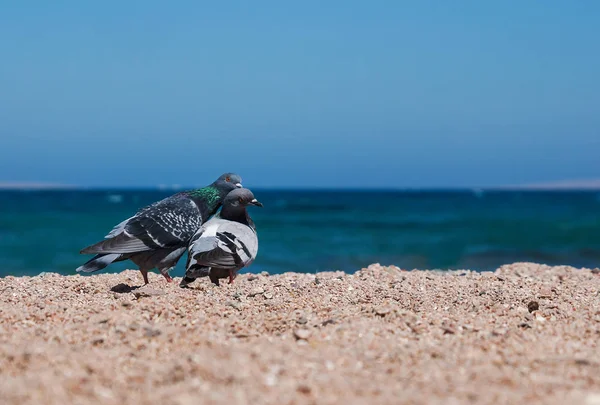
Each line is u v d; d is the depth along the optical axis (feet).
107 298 7.72
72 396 5.98
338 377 6.41
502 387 6.38
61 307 7.38
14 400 5.81
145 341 6.82
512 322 7.27
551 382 6.40
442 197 111.96
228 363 6.48
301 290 8.00
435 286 8.16
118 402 5.86
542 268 9.70
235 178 8.50
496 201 83.61
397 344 6.82
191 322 7.15
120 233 7.99
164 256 8.10
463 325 7.15
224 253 7.89
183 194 8.36
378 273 8.82
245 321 7.20
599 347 6.88
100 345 6.79
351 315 7.34
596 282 8.68
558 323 7.33
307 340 6.89
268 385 6.23
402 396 6.01
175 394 5.99
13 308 7.39
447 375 6.47
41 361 6.54
